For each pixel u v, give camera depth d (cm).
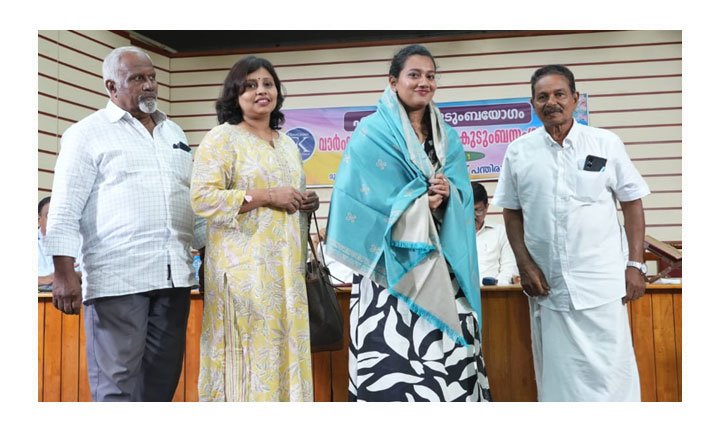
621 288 281
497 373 300
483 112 666
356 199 269
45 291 340
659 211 641
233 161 260
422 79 273
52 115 544
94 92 594
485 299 303
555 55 661
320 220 682
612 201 288
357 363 268
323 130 691
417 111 281
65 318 310
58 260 247
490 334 302
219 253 257
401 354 263
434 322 262
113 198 258
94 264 259
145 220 261
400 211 262
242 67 267
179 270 265
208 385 256
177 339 269
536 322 293
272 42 711
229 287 255
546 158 290
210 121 712
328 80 695
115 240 257
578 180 285
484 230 438
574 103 288
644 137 646
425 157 272
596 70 655
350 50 695
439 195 268
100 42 609
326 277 278
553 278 287
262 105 265
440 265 266
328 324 271
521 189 295
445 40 679
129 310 257
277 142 276
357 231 267
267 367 253
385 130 274
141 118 275
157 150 270
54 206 251
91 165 258
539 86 284
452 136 285
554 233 287
